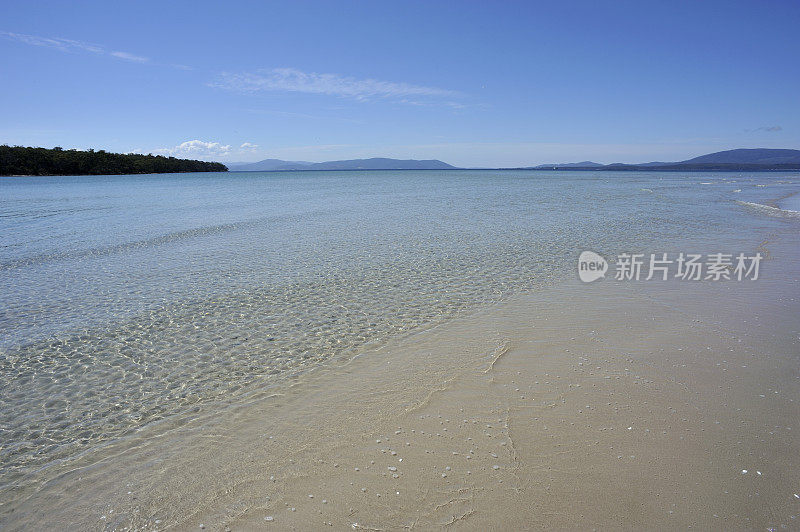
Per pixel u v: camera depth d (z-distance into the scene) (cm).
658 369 636
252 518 385
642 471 430
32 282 1166
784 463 436
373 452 469
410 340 766
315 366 679
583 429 499
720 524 366
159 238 1802
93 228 2084
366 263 1348
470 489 412
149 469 454
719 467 432
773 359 659
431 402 564
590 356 683
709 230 1881
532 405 551
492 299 981
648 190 4881
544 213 2609
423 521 377
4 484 438
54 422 547
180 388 623
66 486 433
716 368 635
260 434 507
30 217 2509
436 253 1477
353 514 386
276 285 1124
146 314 925
